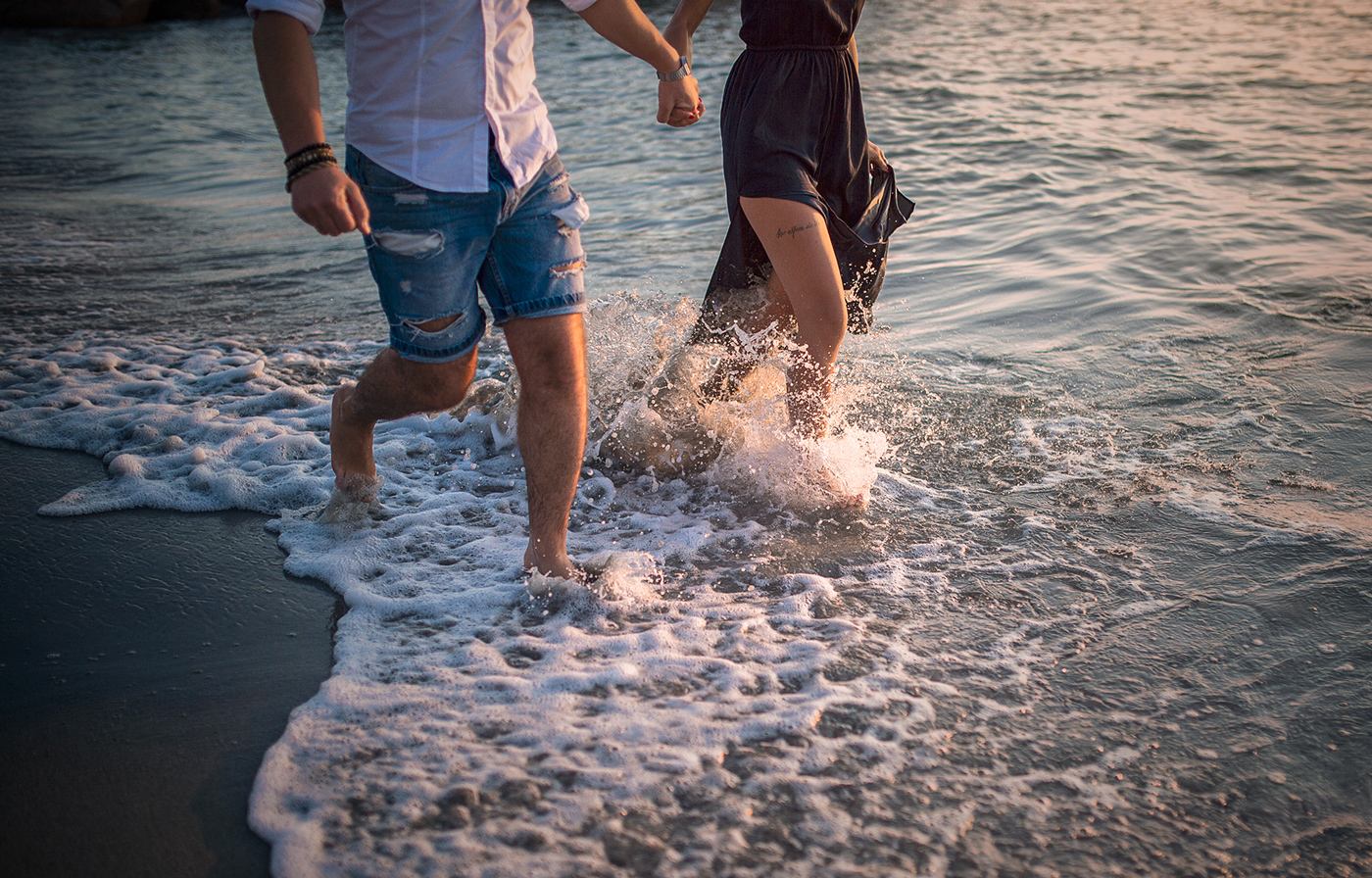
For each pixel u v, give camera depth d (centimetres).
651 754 181
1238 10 1920
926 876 154
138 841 164
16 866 159
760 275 293
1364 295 417
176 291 503
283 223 656
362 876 154
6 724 194
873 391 354
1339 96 997
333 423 266
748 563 252
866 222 296
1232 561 241
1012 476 292
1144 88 1095
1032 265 498
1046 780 174
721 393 306
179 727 192
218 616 231
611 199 686
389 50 205
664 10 2377
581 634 220
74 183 812
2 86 1501
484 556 256
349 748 183
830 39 277
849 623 223
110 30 2392
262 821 166
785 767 177
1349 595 223
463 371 234
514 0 212
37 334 435
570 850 159
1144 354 374
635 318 347
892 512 276
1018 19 1927
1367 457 288
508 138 213
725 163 290
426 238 211
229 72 1669
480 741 185
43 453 321
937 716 191
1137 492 278
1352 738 181
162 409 348
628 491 295
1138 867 155
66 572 250
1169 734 184
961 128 890
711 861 156
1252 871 154
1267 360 361
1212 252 490
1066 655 209
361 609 231
